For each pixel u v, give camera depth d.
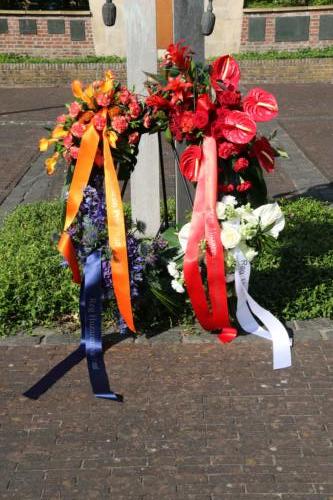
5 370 4.20
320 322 4.72
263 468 3.30
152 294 4.57
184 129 4.07
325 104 14.29
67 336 4.59
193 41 5.08
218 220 4.23
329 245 5.73
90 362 4.19
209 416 3.70
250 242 4.26
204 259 4.39
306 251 5.54
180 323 4.71
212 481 3.22
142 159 5.62
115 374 4.12
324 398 3.85
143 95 5.07
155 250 4.50
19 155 10.01
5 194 8.12
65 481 3.23
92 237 4.32
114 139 4.16
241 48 18.70
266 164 4.26
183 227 4.34
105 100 4.14
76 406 3.82
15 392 3.97
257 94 4.12
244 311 4.44
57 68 17.89
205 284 4.56
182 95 4.12
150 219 5.74
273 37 18.56
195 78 4.17
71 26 18.69
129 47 5.29
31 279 4.96
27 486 3.21
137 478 3.24
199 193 4.21
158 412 3.75
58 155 4.39
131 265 4.35
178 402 3.83
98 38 18.80
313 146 10.44
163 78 4.27
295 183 8.51
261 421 3.65
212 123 4.11
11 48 18.95
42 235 6.01
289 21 18.38
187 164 4.22
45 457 3.40
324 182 8.52
